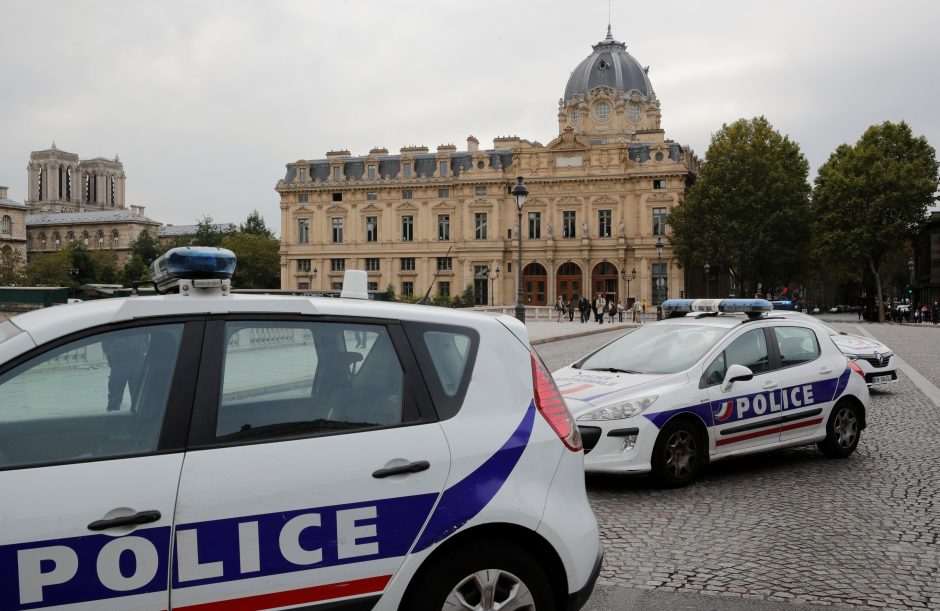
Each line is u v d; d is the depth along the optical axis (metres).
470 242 80.25
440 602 3.45
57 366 3.17
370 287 83.75
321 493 3.28
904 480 8.05
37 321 3.29
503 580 3.58
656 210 75.88
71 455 3.09
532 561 3.59
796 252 65.12
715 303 9.47
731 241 63.97
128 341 3.30
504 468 3.62
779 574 5.32
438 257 81.94
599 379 8.27
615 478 8.15
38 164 180.50
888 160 64.19
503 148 83.50
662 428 7.60
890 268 90.50
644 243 75.69
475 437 3.61
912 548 5.88
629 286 76.44
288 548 3.22
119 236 147.12
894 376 15.38
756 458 9.24
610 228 77.50
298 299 3.63
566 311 64.50
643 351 8.83
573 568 3.71
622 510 6.94
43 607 2.90
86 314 3.28
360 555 3.33
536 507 3.64
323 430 3.43
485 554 3.51
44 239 150.75
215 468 3.18
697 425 7.89
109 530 2.98
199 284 3.48
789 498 7.34
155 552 3.04
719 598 4.91
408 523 3.41
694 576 5.29
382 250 83.44
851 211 64.44
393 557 3.38
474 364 3.78
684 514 6.79
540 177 78.38
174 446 3.19
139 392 3.25
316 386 3.51
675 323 9.16
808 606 4.80
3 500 2.90
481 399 3.72
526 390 3.86
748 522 6.55
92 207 188.12
